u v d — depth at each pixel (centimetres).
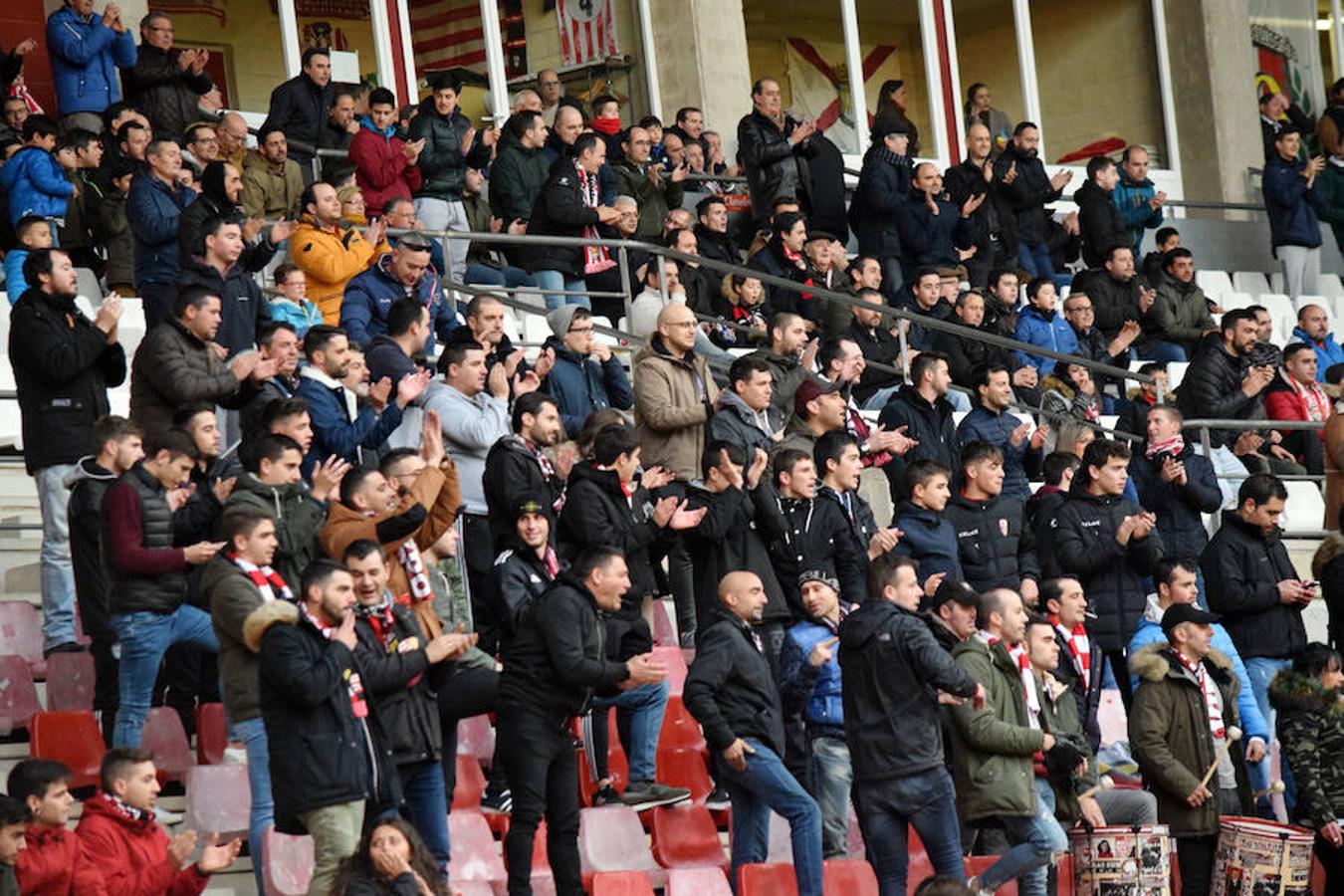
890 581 1549
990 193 2866
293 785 1295
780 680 1634
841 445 1795
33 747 1511
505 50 3067
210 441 1564
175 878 1334
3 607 1709
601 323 2391
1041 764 1614
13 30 2614
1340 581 1945
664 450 1838
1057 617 1759
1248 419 2478
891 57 3391
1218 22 3609
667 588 1981
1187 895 1703
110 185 2244
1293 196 3244
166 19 2453
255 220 1953
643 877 1520
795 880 1541
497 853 1521
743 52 3100
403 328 1798
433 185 2472
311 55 2472
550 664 1448
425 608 1476
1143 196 3033
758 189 2725
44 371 1650
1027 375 2308
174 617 1513
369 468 1534
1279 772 1927
